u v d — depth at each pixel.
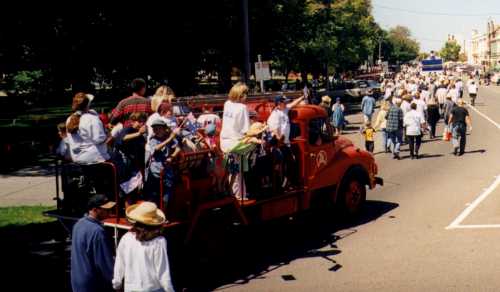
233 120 8.89
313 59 52.19
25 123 32.34
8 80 47.91
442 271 8.48
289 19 34.06
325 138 11.13
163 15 26.58
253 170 9.34
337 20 52.59
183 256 8.03
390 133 19.91
